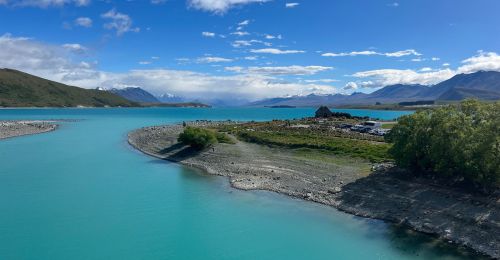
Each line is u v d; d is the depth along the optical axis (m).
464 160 51.12
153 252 41.12
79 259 39.28
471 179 51.84
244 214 52.09
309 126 130.38
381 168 66.69
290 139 96.50
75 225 48.03
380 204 52.44
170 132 129.25
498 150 48.31
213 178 71.88
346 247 41.91
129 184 67.25
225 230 46.75
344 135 103.38
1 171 75.94
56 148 107.12
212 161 84.75
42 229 46.69
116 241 43.59
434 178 58.03
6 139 125.25
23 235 44.84
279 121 158.00
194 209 54.03
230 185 66.44
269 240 43.91
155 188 64.75
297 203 56.41
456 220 45.06
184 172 77.12
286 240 43.88
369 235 44.78
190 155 91.81
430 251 40.22
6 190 62.31
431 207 49.03
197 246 42.44
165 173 76.12
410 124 61.94
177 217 50.94
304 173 70.19
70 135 140.88
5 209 53.31
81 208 54.12
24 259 39.12
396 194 54.47
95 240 43.78
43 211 52.75
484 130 50.16
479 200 48.66
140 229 47.03
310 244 42.81
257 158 83.75
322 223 48.66
